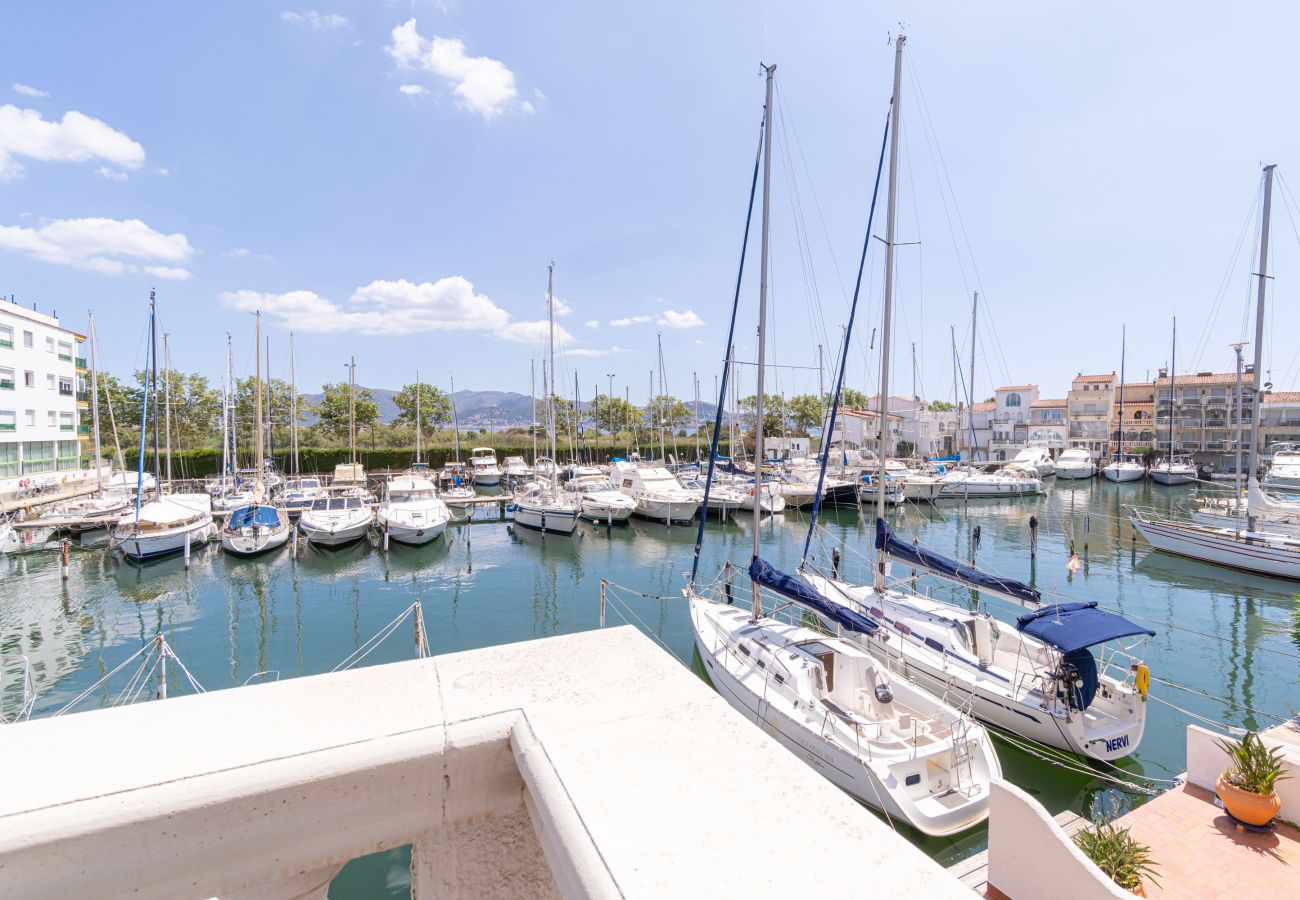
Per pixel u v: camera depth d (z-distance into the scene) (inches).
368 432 2278.5
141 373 1973.4
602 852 34.5
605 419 2568.9
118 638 625.6
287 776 42.1
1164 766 374.9
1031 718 367.9
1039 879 209.8
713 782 41.7
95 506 1114.7
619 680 56.4
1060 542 1064.2
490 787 48.5
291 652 589.6
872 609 500.1
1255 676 512.4
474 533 1176.8
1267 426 1957.4
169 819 39.8
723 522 1185.4
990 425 2536.9
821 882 32.1
